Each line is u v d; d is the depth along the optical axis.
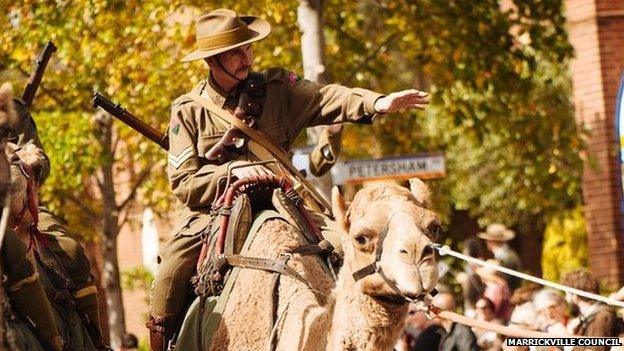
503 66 20.89
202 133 10.23
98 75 20.81
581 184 26.72
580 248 28.31
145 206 23.02
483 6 20.62
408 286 7.96
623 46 26.66
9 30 19.92
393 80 23.73
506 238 19.11
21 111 10.88
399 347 16.62
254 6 18.81
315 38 16.84
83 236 23.88
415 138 23.14
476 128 21.55
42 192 21.27
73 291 10.57
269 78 10.43
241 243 9.70
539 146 22.30
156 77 19.36
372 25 22.70
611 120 26.50
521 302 15.20
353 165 16.55
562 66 28.77
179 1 18.89
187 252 10.10
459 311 22.38
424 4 20.31
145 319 30.94
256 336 9.30
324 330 8.62
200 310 9.77
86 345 10.56
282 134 10.39
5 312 8.60
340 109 10.16
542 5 21.47
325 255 9.63
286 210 9.74
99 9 19.17
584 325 13.10
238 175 9.97
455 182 30.69
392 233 8.06
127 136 19.98
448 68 20.69
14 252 9.03
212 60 10.35
